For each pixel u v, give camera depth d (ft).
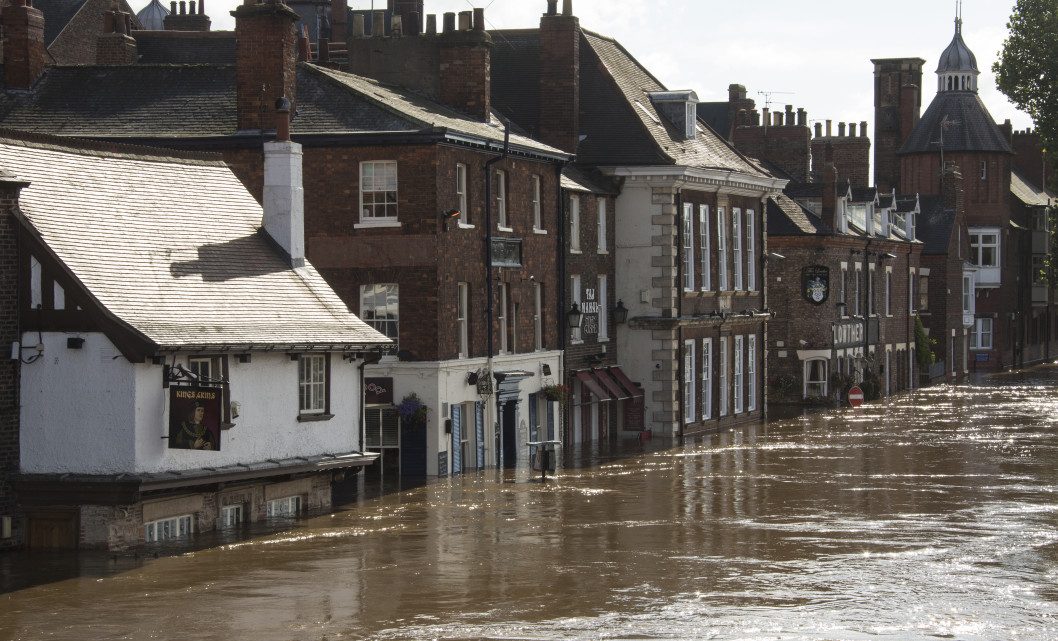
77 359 123.95
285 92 177.17
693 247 244.63
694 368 246.06
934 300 405.59
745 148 351.87
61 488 123.75
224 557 123.54
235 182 154.20
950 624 103.50
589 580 117.08
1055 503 160.25
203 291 135.33
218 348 128.26
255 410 135.64
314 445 143.33
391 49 205.77
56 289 124.36
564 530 140.56
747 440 232.73
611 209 235.20
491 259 191.42
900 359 369.91
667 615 105.40
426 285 176.76
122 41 228.43
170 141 176.65
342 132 175.52
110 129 179.11
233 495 139.74
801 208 312.71
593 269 227.61
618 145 236.22
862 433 243.60
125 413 123.13
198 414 123.03
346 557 125.08
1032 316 515.50
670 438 234.99
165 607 106.01
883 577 118.93
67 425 124.36
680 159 237.66
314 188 178.29
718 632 100.73
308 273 152.05
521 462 198.18
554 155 208.33
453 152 181.06
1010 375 433.89
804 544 133.80
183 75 186.19
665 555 127.85
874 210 347.36
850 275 324.80
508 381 195.00
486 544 132.26
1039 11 386.11
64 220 129.29
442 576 117.91
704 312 249.14
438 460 179.11
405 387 178.09
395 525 141.90
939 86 468.75
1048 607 108.68
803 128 349.61
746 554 128.77
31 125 180.86
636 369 237.25
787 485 174.50
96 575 115.65
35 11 186.09
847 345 320.70
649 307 236.22
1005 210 461.78
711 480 179.11
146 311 126.93
